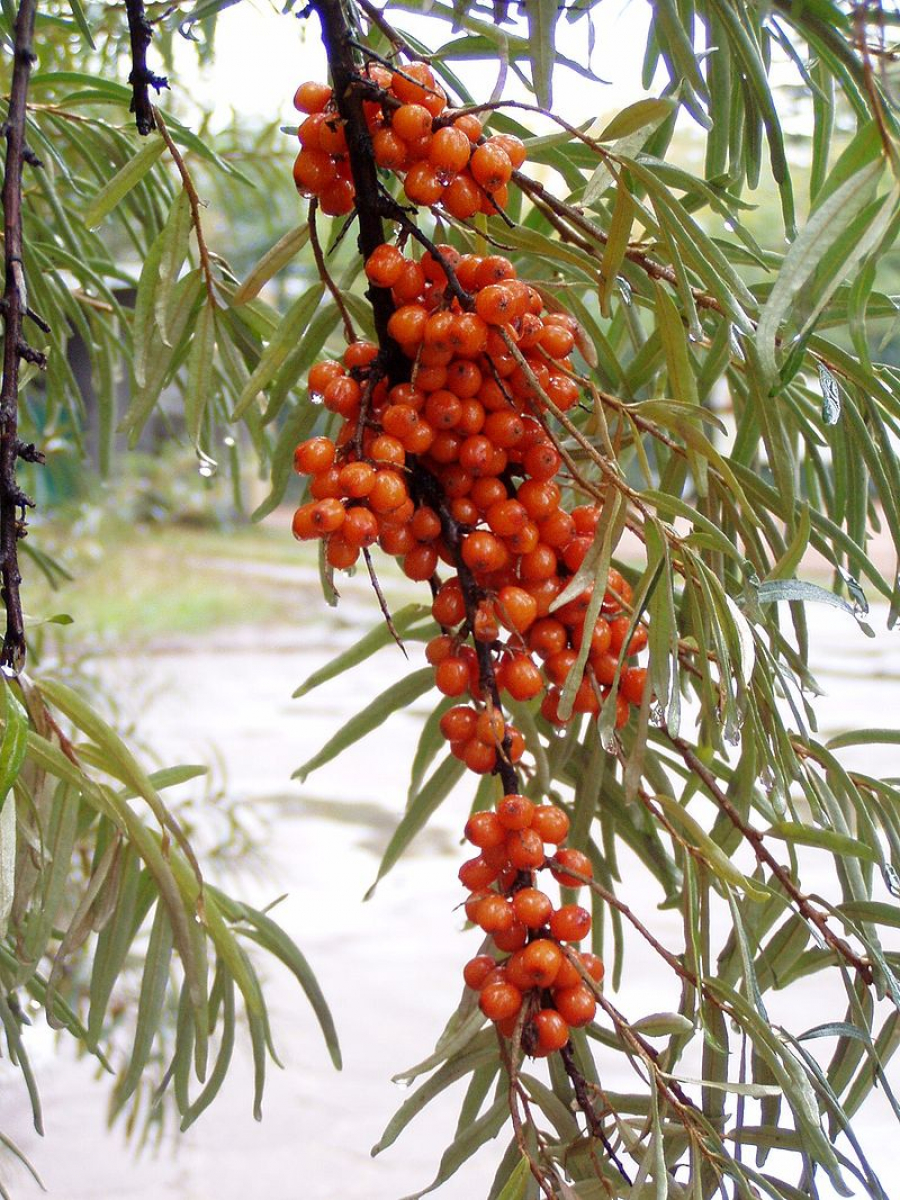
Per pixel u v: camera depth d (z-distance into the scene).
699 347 0.40
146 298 0.38
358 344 0.33
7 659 0.31
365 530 0.30
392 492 0.30
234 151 0.61
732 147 0.36
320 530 0.30
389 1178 0.96
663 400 0.32
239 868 0.76
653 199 0.31
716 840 0.36
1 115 0.45
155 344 0.39
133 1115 0.67
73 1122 1.00
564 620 0.33
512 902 0.31
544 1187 0.30
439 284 0.32
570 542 0.33
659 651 0.31
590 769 0.38
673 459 0.38
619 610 0.33
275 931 0.42
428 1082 0.33
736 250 0.37
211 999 0.41
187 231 0.38
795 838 0.34
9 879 0.32
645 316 1.12
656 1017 0.31
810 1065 0.32
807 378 0.41
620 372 0.38
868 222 0.28
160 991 0.38
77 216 0.54
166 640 3.18
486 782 0.42
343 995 1.26
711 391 0.38
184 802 0.72
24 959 0.36
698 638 0.33
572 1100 0.35
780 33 0.34
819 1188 0.78
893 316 0.36
